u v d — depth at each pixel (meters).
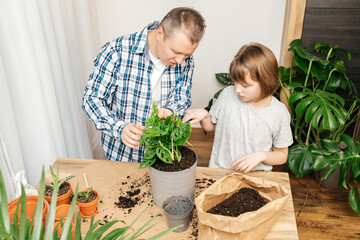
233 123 1.38
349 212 2.05
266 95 1.24
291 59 2.32
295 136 2.30
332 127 1.73
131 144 1.12
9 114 1.29
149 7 2.76
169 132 0.95
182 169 0.94
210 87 3.07
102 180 1.15
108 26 2.87
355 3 2.11
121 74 1.36
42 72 1.57
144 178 1.17
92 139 2.67
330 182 2.25
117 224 0.95
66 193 0.96
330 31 2.21
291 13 2.20
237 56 1.22
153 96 1.48
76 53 2.13
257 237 0.84
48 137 1.60
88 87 1.34
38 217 0.58
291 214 0.98
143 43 1.31
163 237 0.90
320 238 1.83
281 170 2.51
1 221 0.57
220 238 0.81
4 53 1.34
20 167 1.38
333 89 2.18
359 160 1.75
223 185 0.97
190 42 1.09
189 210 0.90
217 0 2.68
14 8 1.33
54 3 1.78
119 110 1.45
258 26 2.73
